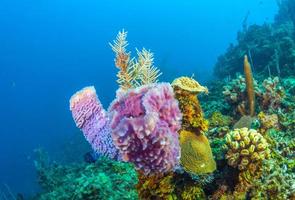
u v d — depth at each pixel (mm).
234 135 3201
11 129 48844
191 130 3041
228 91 6066
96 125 3391
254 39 13625
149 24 87188
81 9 116438
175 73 29609
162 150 2312
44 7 114375
